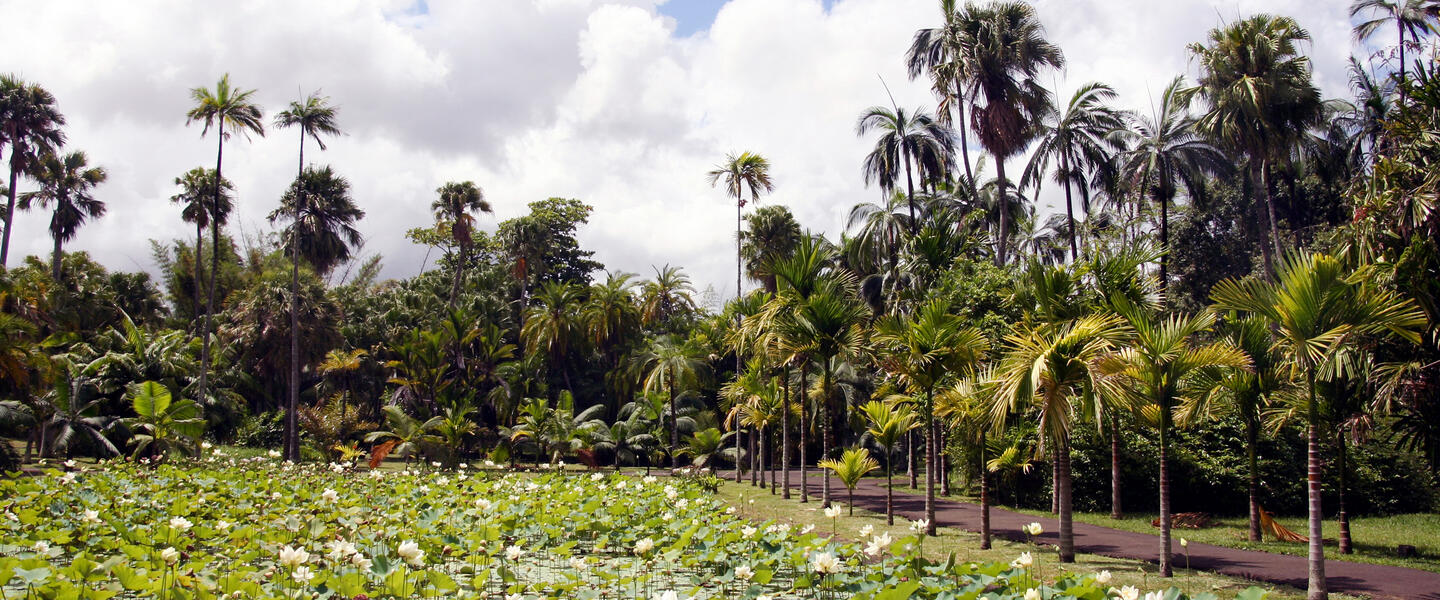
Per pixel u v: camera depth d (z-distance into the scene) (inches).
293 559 228.8
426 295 1588.3
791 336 643.5
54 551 274.8
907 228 1017.5
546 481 616.7
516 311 1688.0
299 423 1178.6
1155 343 360.2
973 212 981.2
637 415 1215.6
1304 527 541.0
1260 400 467.2
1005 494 702.5
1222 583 339.6
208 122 1034.7
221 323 1371.8
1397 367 387.2
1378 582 339.3
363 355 1368.1
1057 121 930.7
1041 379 381.1
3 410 811.4
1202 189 865.5
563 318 1424.7
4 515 352.5
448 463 1062.4
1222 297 338.0
